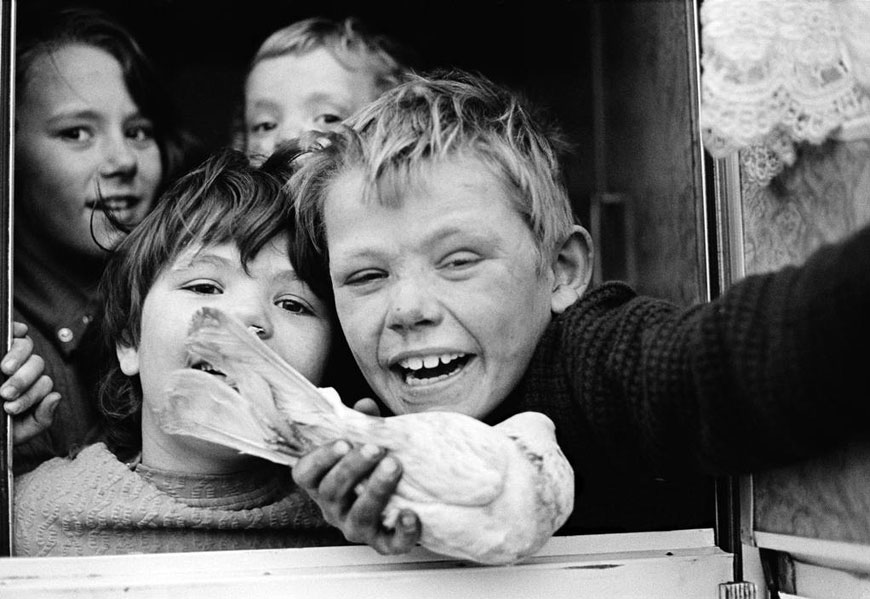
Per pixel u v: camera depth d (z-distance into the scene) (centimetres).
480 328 97
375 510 83
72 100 114
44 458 104
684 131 121
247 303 102
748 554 102
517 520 83
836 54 84
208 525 99
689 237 119
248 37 122
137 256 107
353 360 106
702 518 102
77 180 114
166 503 99
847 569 94
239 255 103
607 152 138
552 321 104
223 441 88
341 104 121
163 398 90
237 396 86
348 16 124
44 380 101
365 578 89
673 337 85
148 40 119
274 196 106
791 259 98
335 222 100
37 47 113
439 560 92
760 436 76
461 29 129
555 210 105
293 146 111
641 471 99
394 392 99
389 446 83
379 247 97
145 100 118
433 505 82
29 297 109
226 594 88
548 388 101
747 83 83
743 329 75
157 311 103
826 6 83
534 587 92
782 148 91
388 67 124
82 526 98
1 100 97
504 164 100
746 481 102
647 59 131
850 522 90
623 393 92
